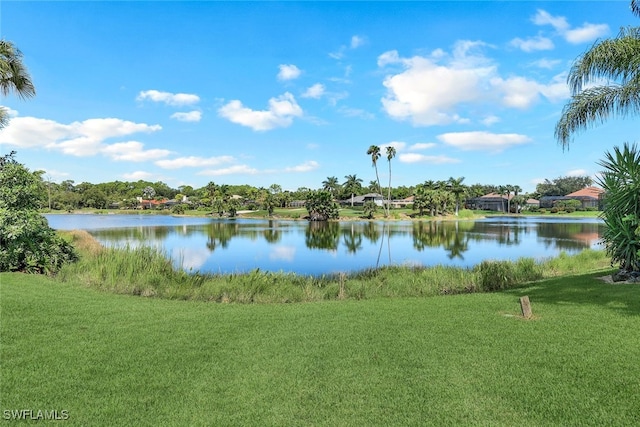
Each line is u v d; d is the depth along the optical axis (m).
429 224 68.56
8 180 12.86
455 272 13.81
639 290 8.57
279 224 70.25
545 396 4.18
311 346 5.87
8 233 11.91
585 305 7.77
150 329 6.70
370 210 86.31
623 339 5.72
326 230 55.66
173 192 185.62
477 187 141.25
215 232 51.50
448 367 4.98
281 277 13.95
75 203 124.94
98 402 4.15
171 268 13.59
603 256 17.50
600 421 3.71
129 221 78.19
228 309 8.61
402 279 12.91
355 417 3.87
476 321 7.05
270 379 4.71
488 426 3.68
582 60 10.08
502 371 4.81
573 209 103.31
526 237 41.94
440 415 3.88
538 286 10.71
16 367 4.94
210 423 3.78
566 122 10.77
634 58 9.55
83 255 15.38
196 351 5.64
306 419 3.85
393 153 90.62
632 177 10.48
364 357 5.39
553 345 5.61
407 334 6.39
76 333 6.35
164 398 4.26
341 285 11.55
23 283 10.31
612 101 10.24
